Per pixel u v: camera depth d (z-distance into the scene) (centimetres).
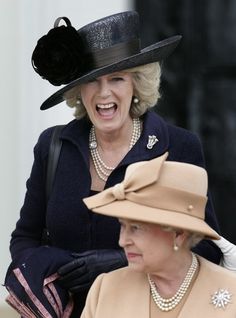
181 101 1205
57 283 743
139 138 763
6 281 760
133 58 727
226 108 1201
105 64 749
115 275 662
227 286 636
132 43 757
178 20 1197
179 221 613
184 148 765
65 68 751
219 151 1203
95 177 762
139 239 622
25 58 1141
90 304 661
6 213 1150
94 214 749
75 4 1144
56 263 740
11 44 1138
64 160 768
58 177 766
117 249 748
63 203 759
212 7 1192
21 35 1139
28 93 1145
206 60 1200
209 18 1195
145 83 753
